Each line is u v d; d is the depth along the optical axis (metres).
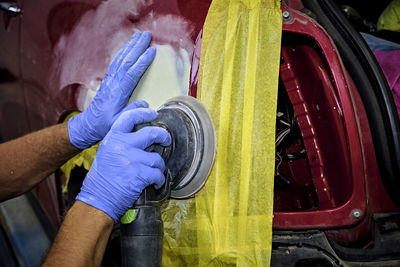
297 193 1.28
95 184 0.85
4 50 1.50
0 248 1.66
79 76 1.17
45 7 1.31
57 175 1.42
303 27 1.03
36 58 1.34
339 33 1.12
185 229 1.03
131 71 0.97
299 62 1.15
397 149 1.06
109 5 1.15
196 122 0.89
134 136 0.85
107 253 1.28
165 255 1.06
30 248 1.61
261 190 0.95
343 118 1.02
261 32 0.98
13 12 1.43
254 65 0.97
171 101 0.95
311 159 1.17
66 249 0.81
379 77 1.08
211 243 0.99
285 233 1.06
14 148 1.06
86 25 1.18
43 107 1.34
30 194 1.79
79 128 1.00
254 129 0.96
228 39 0.98
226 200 0.97
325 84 1.08
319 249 1.03
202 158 0.89
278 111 1.25
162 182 0.87
